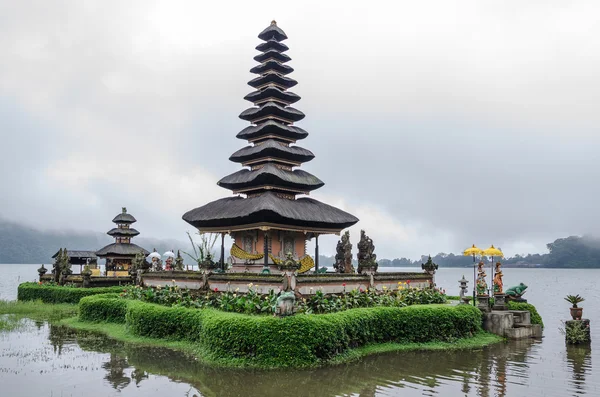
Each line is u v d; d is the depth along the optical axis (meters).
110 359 20.50
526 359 21.58
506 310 29.59
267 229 31.33
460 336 25.66
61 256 48.81
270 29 40.25
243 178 35.81
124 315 29.41
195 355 20.84
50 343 24.23
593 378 18.16
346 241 36.66
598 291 84.69
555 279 158.25
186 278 28.84
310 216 32.88
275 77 39.09
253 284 24.48
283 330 19.11
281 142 38.25
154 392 15.75
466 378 17.97
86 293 41.56
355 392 15.90
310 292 24.20
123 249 56.44
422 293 29.75
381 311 23.47
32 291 45.59
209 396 15.38
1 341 24.77
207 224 34.78
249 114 38.66
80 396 15.26
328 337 19.61
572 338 25.45
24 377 17.52
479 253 32.28
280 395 15.51
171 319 24.27
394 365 19.75
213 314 21.91
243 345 19.34
